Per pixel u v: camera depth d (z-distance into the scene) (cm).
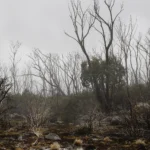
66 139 744
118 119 1101
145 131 873
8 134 785
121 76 1912
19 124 1019
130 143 703
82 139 747
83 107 1480
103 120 1209
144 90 1234
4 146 614
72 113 1391
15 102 1459
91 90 2147
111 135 842
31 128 890
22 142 669
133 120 870
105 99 1839
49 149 598
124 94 1659
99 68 2077
